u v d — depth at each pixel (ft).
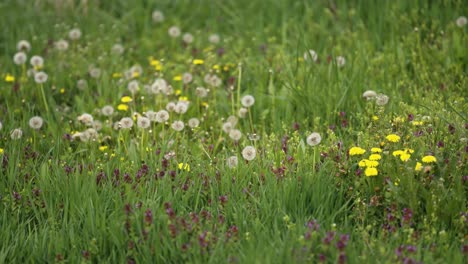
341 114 23.71
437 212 17.66
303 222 17.72
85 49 30.86
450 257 16.16
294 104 24.90
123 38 33.81
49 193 19.44
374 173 18.28
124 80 27.91
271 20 32.73
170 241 17.12
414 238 16.66
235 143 22.39
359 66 26.25
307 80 25.50
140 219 17.71
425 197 17.90
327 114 23.93
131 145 21.53
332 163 19.75
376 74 26.43
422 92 25.02
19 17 34.68
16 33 33.42
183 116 25.16
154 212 17.80
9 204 19.21
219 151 23.26
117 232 17.37
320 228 17.24
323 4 32.27
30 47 31.24
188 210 18.79
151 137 23.62
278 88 26.43
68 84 28.45
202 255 16.66
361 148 20.04
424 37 29.01
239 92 25.34
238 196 19.13
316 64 26.94
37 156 21.68
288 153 21.01
